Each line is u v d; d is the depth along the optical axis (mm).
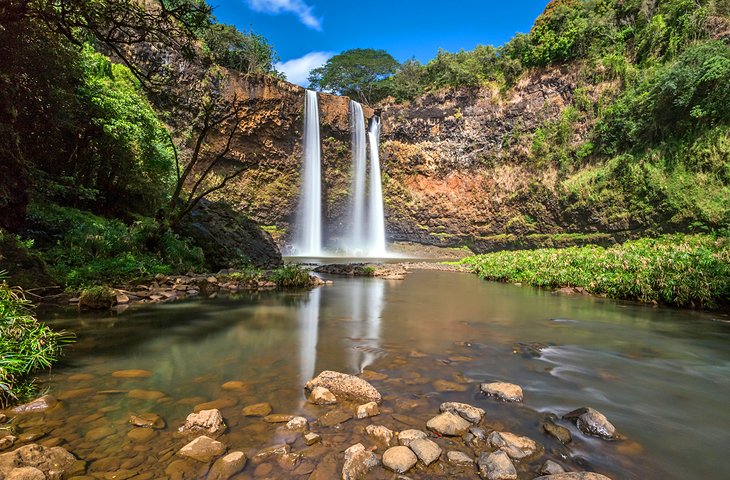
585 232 32156
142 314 6164
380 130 43344
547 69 36531
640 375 3756
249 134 34438
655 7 32281
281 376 3439
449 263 25375
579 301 9062
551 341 5098
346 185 41156
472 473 2020
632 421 2721
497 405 2918
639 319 6840
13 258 6410
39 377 3270
